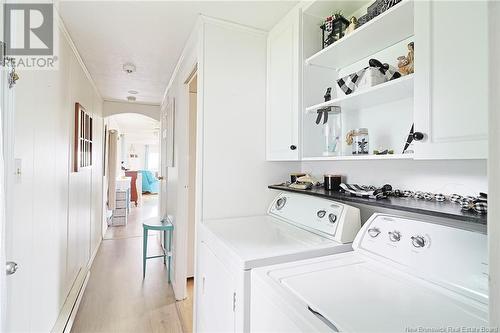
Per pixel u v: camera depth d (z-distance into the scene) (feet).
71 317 6.41
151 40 6.94
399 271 3.19
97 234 12.47
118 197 17.21
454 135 2.65
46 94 5.05
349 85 4.55
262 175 6.33
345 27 4.75
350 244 4.20
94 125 11.07
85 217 9.30
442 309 2.43
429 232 3.20
